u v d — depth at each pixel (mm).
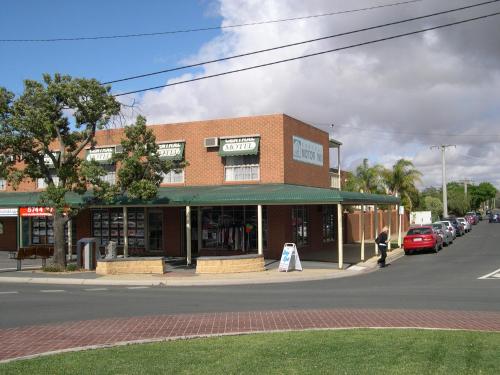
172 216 29938
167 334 9797
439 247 33938
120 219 31203
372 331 9445
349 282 19422
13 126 21703
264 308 12969
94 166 22453
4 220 34875
